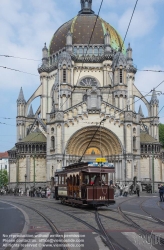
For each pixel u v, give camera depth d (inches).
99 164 1309.1
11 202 1756.9
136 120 3011.8
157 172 3223.4
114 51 3540.8
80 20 3649.1
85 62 3449.8
